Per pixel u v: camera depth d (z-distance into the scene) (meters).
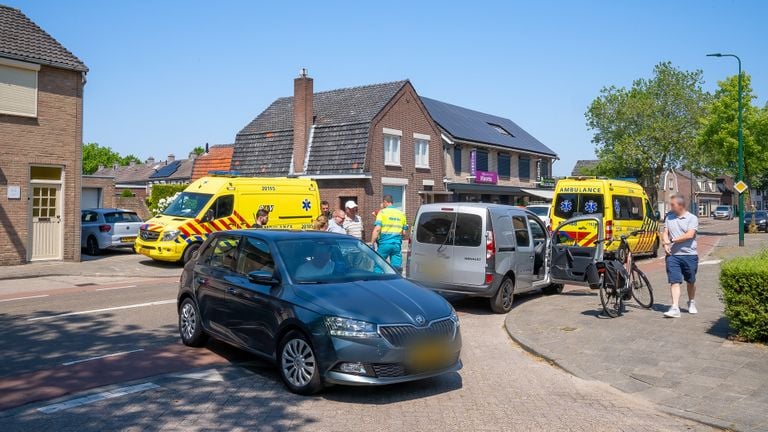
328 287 6.47
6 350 7.82
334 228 11.86
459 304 11.85
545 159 45.88
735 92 34.72
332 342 5.81
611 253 10.22
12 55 16.83
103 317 10.01
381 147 27.53
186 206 17.72
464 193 35.28
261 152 29.92
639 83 42.97
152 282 14.80
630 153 41.22
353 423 5.37
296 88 28.20
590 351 7.79
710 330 8.62
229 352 7.84
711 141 35.97
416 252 11.12
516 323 9.62
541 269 12.24
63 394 6.06
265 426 5.26
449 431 5.23
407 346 5.87
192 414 5.53
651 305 10.48
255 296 6.72
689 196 84.38
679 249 9.59
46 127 17.84
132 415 5.48
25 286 14.16
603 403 6.05
